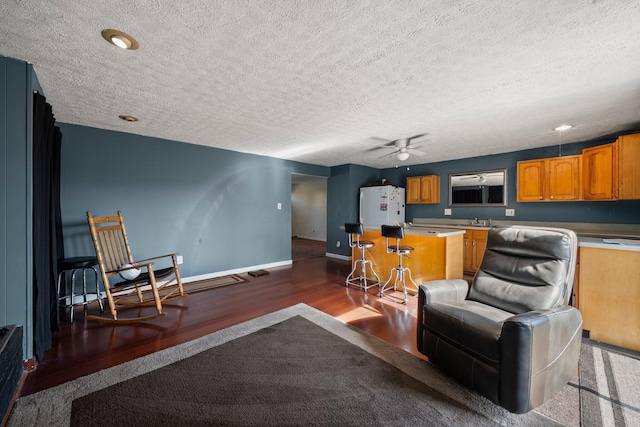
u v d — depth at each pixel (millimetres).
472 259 4633
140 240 3748
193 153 4203
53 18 1385
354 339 2389
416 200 5820
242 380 1829
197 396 1676
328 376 1875
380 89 2238
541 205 4371
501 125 3195
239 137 3795
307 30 1493
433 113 2791
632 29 1451
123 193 3604
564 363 1663
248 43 1615
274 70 1935
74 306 3199
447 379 1850
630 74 1953
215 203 4461
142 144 3734
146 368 1949
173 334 2469
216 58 1783
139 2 1272
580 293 2439
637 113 2770
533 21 1401
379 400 1649
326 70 1932
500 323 1684
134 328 2592
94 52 1712
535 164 4168
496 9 1315
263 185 5078
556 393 1681
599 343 2324
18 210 1829
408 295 3582
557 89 2217
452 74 1981
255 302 3299
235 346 2260
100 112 2820
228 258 4633
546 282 1913
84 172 3324
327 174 6270
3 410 1418
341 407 1593
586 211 3971
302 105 2584
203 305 3191
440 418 1507
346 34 1527
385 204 5555
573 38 1542
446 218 5520
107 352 2158
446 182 5523
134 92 2312
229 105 2605
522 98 2406
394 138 3801
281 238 5383
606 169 3373
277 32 1511
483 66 1868
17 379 1654
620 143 3166
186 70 1938
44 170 2197
